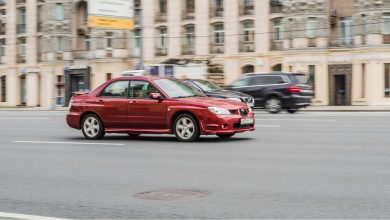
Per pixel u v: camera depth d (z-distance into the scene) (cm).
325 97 4697
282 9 4869
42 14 6234
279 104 3058
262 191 852
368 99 4525
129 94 1625
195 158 1215
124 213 740
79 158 1266
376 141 1470
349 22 4666
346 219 680
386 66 4491
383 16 4466
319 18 4684
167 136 1738
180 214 725
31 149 1459
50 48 6091
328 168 1044
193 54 5303
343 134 1677
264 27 4969
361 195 807
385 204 751
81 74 5900
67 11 6009
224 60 5162
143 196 841
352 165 1072
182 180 962
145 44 5550
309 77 4725
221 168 1073
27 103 6356
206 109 1508
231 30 5116
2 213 752
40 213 753
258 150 1325
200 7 5250
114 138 1697
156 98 1569
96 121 1667
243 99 2553
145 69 4391
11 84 6506
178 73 4194
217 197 819
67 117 1714
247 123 1552
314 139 1548
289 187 876
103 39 5709
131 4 4247
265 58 4975
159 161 1186
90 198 838
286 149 1334
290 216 699
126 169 1095
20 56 6462
